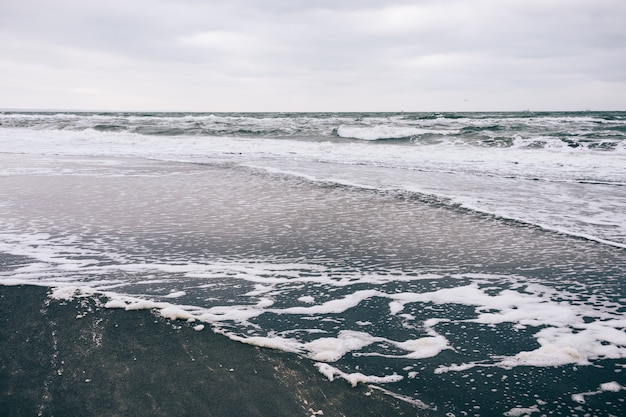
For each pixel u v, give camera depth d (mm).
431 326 3443
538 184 9898
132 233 5848
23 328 3203
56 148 17656
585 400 2510
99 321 3334
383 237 5785
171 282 4234
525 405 2465
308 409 2375
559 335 3295
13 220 6461
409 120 35062
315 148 18203
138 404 2373
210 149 17906
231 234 5852
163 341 3064
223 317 3512
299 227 6227
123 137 21781
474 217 6859
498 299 3947
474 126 26266
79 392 2461
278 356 2922
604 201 8078
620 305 3809
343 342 3160
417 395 2543
